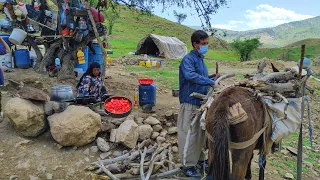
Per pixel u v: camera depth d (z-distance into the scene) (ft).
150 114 21.74
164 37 95.71
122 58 73.05
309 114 15.23
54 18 31.32
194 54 14.88
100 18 29.07
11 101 17.98
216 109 10.97
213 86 13.75
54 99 18.98
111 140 18.08
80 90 20.31
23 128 17.60
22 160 16.35
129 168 16.51
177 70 57.67
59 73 29.71
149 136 18.93
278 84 13.25
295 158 20.20
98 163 16.49
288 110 13.38
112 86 31.89
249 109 11.32
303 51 13.47
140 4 29.01
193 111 14.94
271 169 18.26
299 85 13.70
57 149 17.52
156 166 16.35
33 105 18.28
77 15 28.07
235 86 12.79
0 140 17.43
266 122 12.09
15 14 29.68
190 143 14.75
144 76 44.86
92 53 32.81
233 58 135.54
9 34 32.58
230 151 11.28
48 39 31.68
